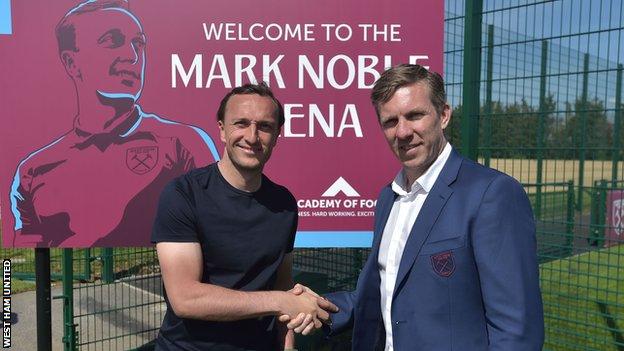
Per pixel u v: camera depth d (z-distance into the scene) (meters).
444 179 1.55
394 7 3.11
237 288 1.82
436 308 1.47
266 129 1.82
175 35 3.06
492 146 3.48
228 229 1.77
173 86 3.07
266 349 1.90
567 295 3.76
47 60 3.01
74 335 3.49
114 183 3.08
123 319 4.66
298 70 3.10
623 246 4.50
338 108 3.13
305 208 3.15
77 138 3.05
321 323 1.93
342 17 3.10
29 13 2.99
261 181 1.91
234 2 3.07
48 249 3.14
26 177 3.03
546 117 4.10
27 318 4.88
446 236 1.48
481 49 3.36
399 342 1.54
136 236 3.09
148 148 3.08
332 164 3.14
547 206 5.57
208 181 1.81
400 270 1.55
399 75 1.58
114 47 3.04
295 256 4.68
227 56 3.07
